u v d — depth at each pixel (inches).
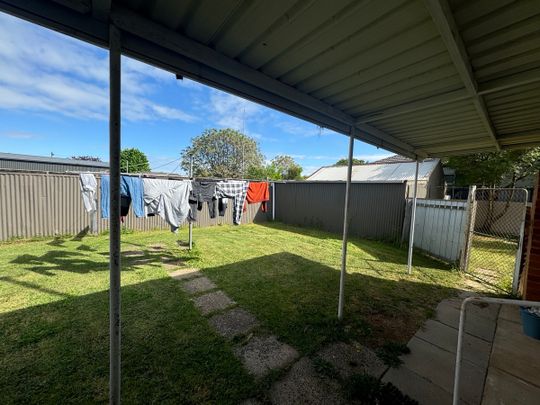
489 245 305.0
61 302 123.1
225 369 82.0
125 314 115.6
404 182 296.7
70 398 69.9
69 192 269.9
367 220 337.1
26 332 98.7
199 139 941.2
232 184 217.6
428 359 89.9
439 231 236.5
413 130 126.3
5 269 166.9
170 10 45.8
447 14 43.6
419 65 64.4
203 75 60.4
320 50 57.9
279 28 50.0
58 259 189.3
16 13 39.5
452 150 167.6
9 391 71.4
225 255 222.7
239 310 122.2
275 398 71.7
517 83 67.9
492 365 87.5
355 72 68.9
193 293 140.0
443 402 71.3
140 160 1021.2
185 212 189.6
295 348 94.0
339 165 576.7
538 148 335.6
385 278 175.9
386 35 52.1
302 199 426.9
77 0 40.9
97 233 276.2
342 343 98.2
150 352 89.7
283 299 135.9
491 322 117.6
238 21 47.9
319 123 94.9
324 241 303.3
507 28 49.3
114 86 48.4
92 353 87.7
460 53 53.6
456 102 87.4
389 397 72.2
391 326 111.9
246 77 65.3
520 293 148.7
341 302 114.5
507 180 406.9
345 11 44.8
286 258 220.4
